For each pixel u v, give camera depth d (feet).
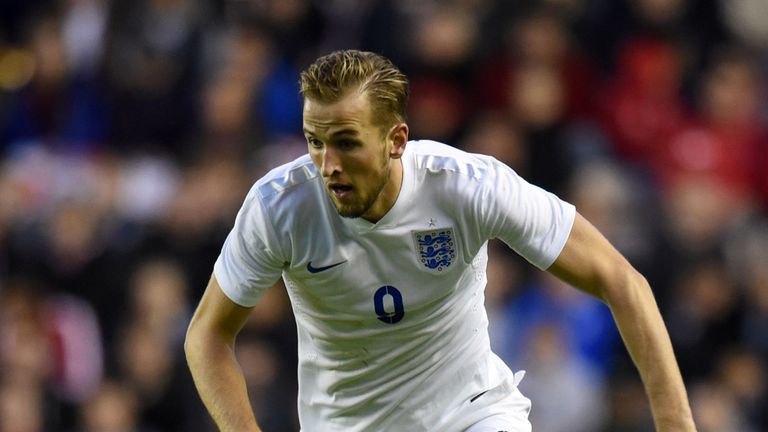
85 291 129.39
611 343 126.41
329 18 147.13
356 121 55.36
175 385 122.31
